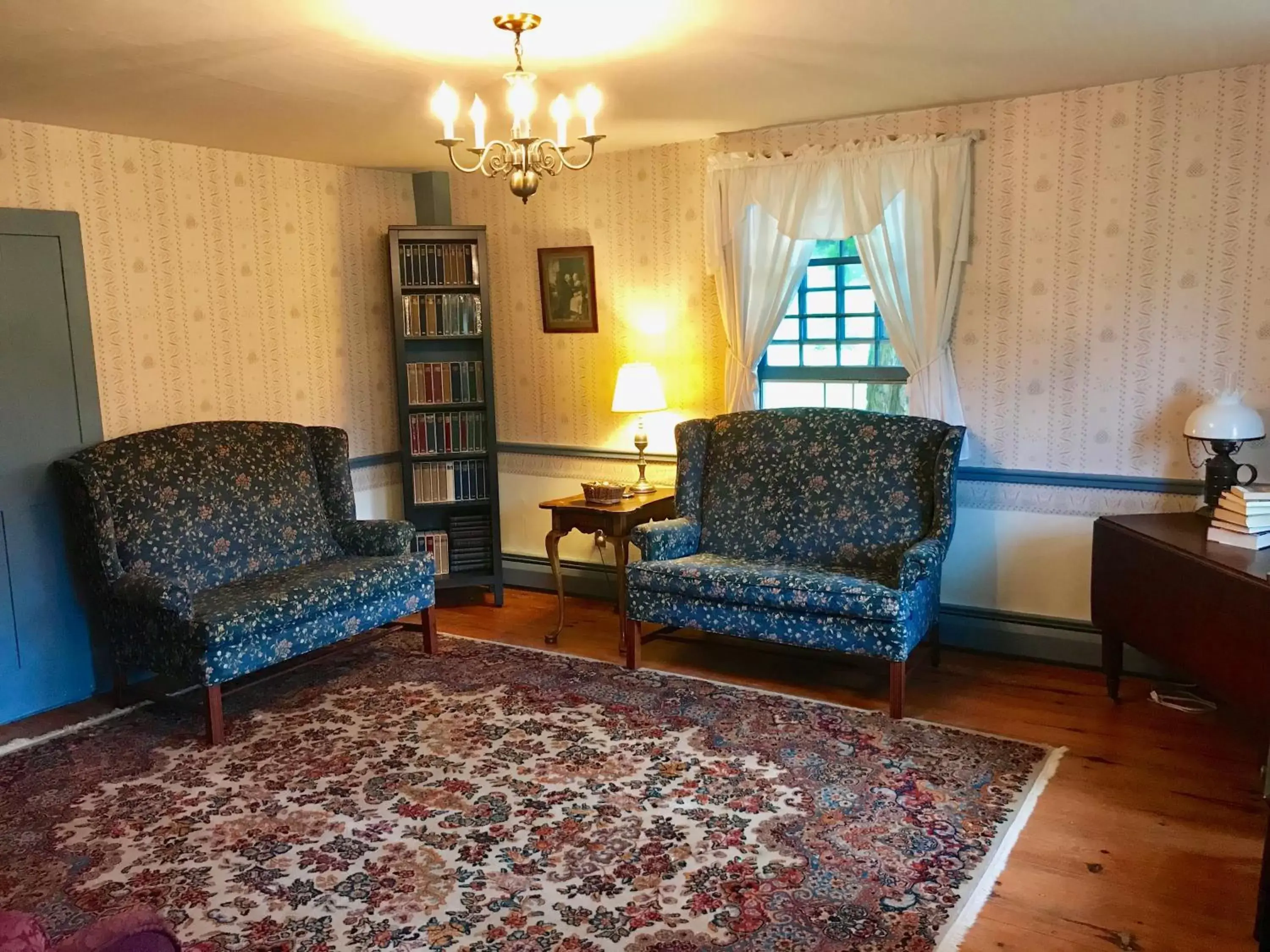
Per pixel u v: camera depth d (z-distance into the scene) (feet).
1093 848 8.79
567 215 16.81
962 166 13.09
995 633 13.91
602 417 17.11
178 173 14.23
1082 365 12.90
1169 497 12.55
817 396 15.49
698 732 11.41
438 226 16.39
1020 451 13.48
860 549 13.35
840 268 14.97
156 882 8.61
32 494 12.71
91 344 13.23
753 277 14.89
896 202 13.65
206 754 11.24
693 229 15.61
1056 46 10.10
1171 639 10.46
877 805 9.62
